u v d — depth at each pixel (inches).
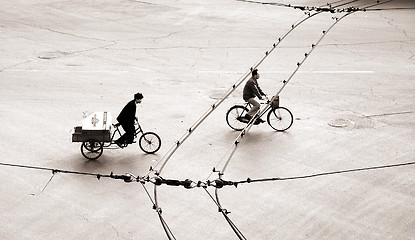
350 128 661.3
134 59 956.6
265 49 1018.1
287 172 548.1
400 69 900.0
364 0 1480.1
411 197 501.4
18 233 442.6
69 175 536.4
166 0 1483.8
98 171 546.0
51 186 516.1
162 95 780.0
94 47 1028.5
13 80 837.8
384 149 602.2
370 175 541.6
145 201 490.6
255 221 461.1
